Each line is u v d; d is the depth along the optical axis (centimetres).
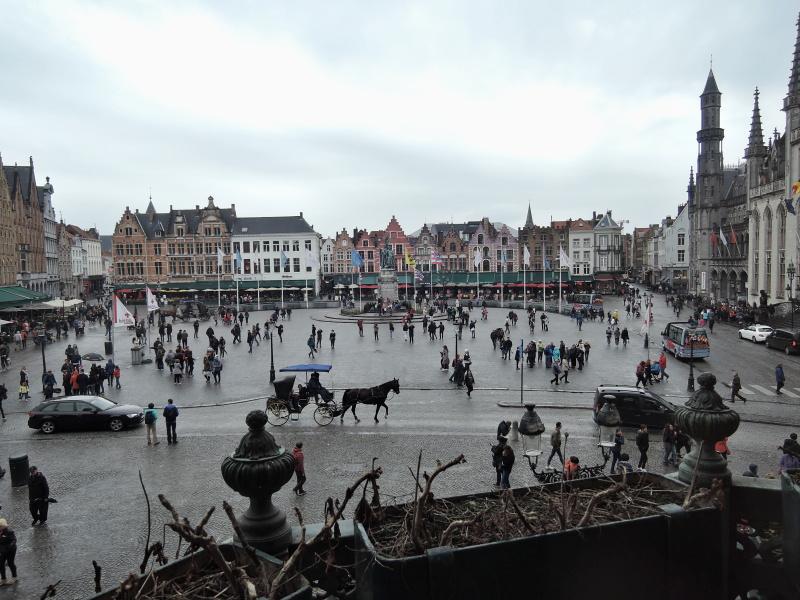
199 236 11662
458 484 1859
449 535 477
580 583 478
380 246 12512
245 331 6219
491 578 456
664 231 14925
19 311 6906
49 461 2167
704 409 595
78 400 2612
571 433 2436
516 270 12506
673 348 4359
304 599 436
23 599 1255
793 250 6469
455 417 2709
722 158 10044
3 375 3981
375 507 546
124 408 2633
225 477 569
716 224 9506
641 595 496
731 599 577
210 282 11394
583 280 12175
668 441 2058
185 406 3039
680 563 500
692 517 505
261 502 577
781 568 564
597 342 5122
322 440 2362
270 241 11581
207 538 440
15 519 1662
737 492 582
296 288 11056
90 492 1848
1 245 8188
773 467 1991
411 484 1861
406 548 477
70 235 12938
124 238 11669
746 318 5931
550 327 6275
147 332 6000
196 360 4494
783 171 6750
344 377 3697
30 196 9544
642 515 526
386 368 3969
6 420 2828
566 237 12725
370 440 2355
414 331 5941
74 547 1485
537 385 3419
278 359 4428
